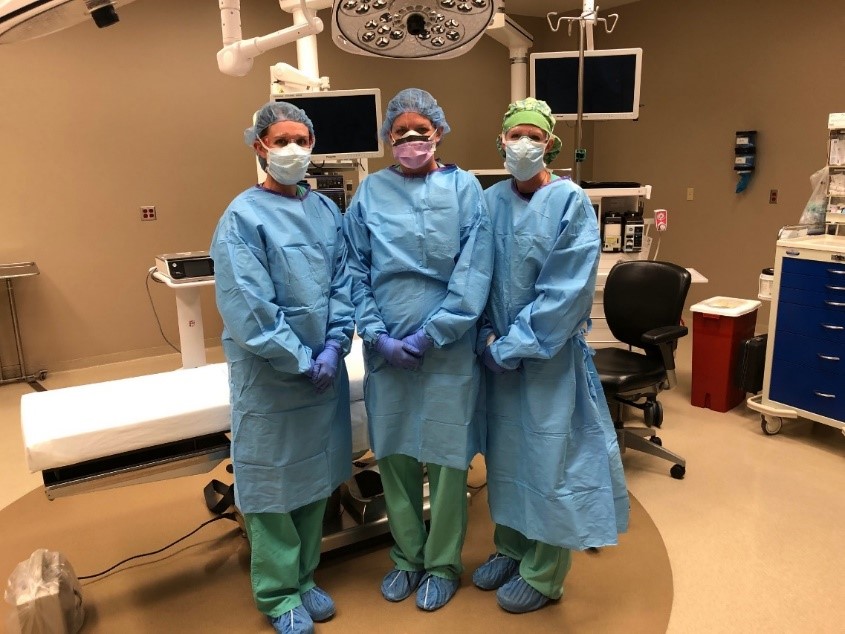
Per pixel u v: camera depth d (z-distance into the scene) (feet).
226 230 5.22
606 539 5.52
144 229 14.23
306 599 6.10
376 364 5.88
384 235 5.62
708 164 15.89
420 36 4.72
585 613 6.06
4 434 10.64
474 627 5.91
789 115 14.06
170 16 13.65
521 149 5.13
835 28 13.00
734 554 6.89
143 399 6.12
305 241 5.50
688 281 8.46
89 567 6.98
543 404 5.41
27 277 13.23
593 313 10.68
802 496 8.03
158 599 6.43
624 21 17.24
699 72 15.69
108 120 13.39
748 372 10.49
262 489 5.62
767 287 10.37
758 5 14.23
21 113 12.57
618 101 10.72
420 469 6.39
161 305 14.79
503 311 5.60
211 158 14.67
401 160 5.56
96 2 4.49
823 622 5.86
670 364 8.17
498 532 6.48
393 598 6.29
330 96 9.73
